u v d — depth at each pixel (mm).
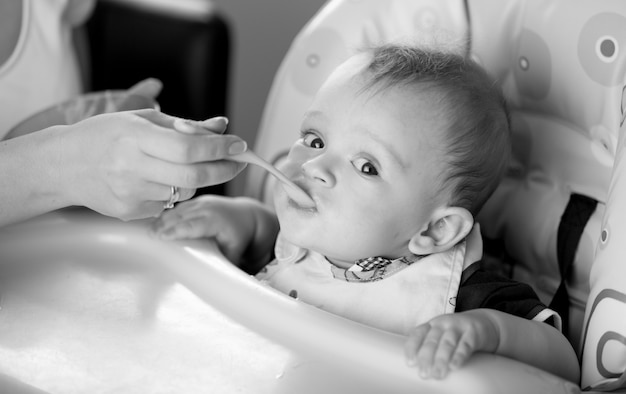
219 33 1697
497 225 1173
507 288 1020
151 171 891
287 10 2092
